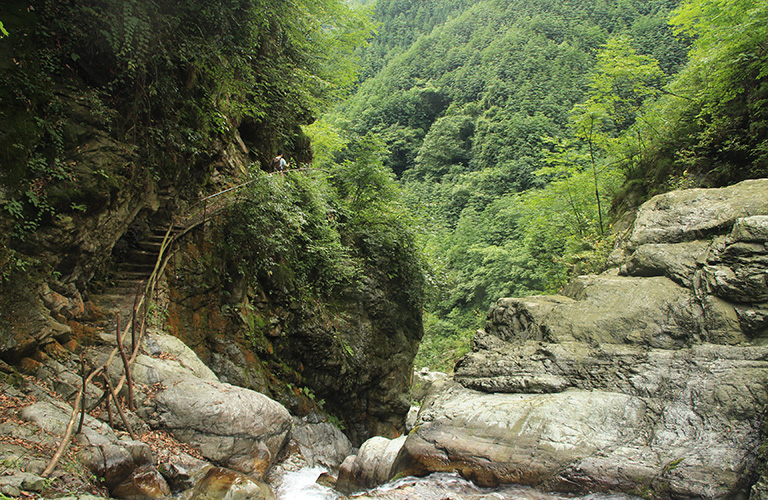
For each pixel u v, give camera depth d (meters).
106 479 4.99
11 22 6.84
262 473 6.72
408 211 17.67
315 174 15.16
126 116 8.81
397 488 5.34
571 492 5.04
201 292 10.34
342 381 14.21
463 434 6.04
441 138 60.50
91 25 7.98
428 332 40.47
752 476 4.50
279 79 14.48
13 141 6.42
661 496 4.69
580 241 15.25
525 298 8.58
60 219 7.06
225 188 12.45
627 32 57.75
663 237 7.93
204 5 10.16
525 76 61.94
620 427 5.51
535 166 49.31
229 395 7.26
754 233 6.37
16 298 6.21
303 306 13.13
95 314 7.92
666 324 6.59
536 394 6.50
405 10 100.94
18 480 4.12
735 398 5.22
